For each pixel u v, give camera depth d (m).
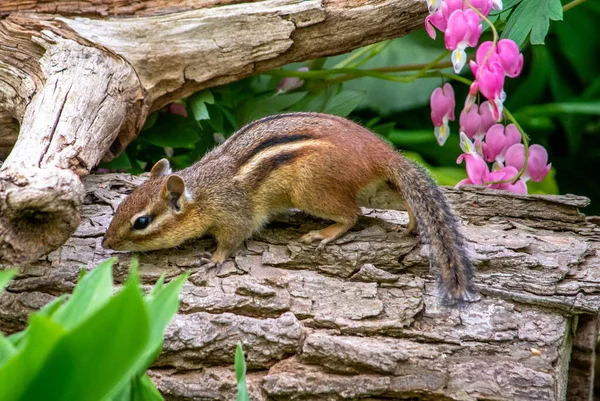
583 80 10.42
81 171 6.61
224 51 7.91
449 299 5.73
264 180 6.61
